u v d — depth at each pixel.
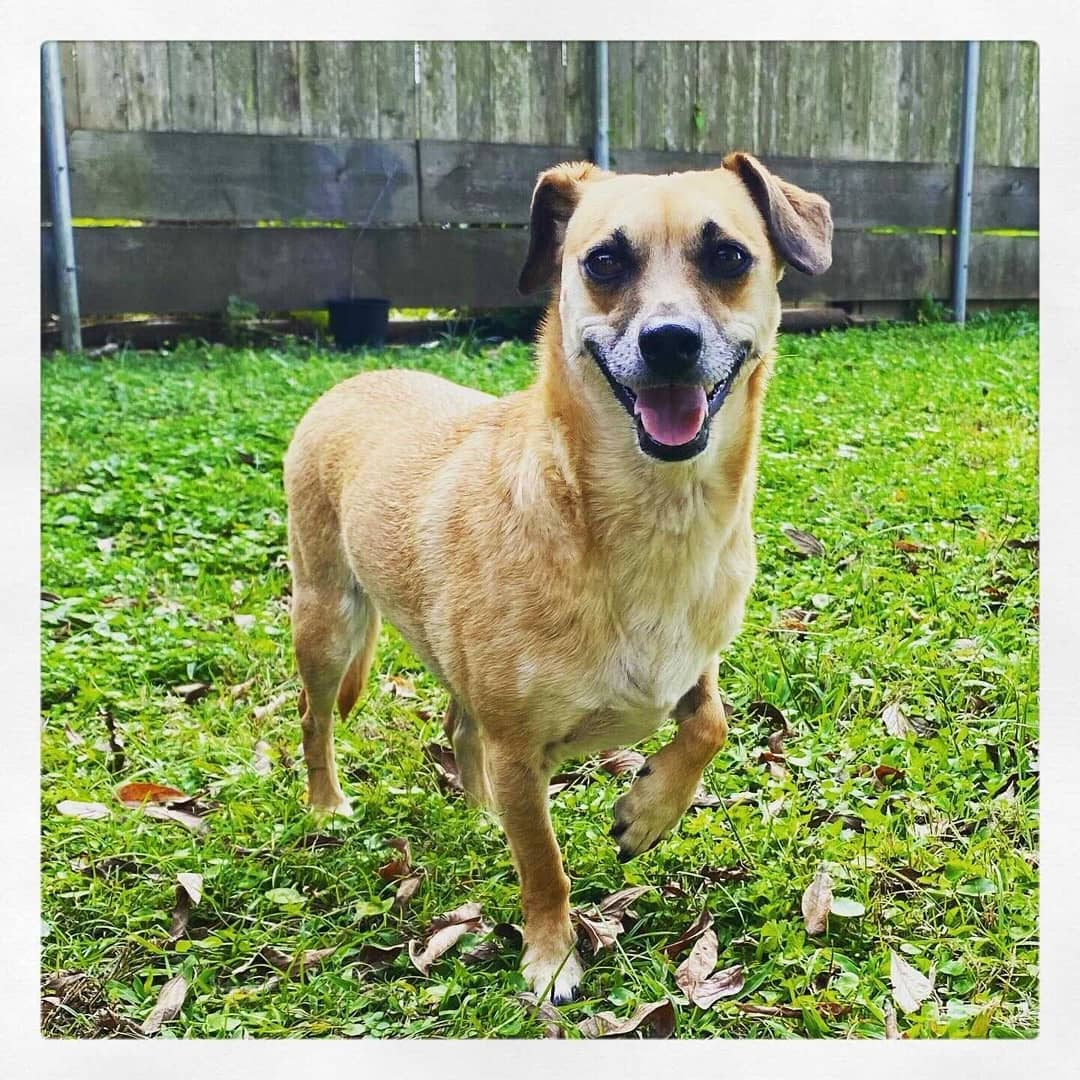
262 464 2.82
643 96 4.19
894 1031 1.27
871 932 1.39
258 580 2.33
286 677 2.04
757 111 4.32
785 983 1.31
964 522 2.39
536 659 1.34
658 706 1.38
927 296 4.61
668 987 1.35
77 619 2.15
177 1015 1.34
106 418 3.08
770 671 1.87
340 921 1.48
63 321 3.73
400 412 1.69
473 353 3.96
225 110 3.86
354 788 1.79
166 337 4.06
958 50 4.49
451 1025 1.30
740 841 1.51
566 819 1.63
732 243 1.34
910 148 4.53
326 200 3.97
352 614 1.74
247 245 3.93
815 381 3.53
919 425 3.09
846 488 2.56
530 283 1.55
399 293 4.09
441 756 1.81
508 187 4.14
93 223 3.90
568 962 1.37
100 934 1.47
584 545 1.33
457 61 4.03
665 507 1.31
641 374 1.26
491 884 1.52
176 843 1.62
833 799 1.59
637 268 1.33
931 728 1.74
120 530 2.53
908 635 1.97
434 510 1.49
